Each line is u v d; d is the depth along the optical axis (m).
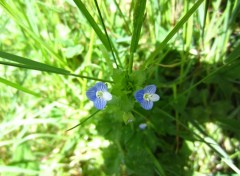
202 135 0.09
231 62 0.08
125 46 0.10
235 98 0.10
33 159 0.10
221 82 0.09
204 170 0.09
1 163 0.10
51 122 0.09
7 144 0.10
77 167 0.09
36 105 0.10
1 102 0.10
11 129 0.09
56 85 0.09
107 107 0.08
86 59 0.09
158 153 0.09
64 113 0.10
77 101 0.10
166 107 0.09
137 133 0.09
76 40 0.09
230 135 0.09
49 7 0.09
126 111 0.07
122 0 0.09
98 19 0.08
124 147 0.09
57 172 0.09
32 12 0.08
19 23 0.08
